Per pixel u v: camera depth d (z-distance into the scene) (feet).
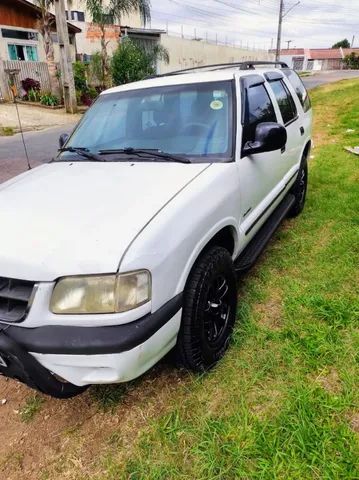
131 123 10.40
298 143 14.84
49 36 60.39
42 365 6.18
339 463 5.99
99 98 11.80
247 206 9.78
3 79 60.54
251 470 6.06
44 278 5.98
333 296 10.36
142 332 6.08
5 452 7.09
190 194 7.48
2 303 6.35
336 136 31.63
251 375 7.95
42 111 55.57
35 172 9.75
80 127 11.40
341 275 11.28
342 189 18.70
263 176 10.77
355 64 217.56
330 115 42.55
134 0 62.34
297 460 6.10
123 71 64.80
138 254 6.08
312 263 12.23
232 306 8.98
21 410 7.97
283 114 13.24
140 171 8.55
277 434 6.56
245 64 12.25
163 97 10.38
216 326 8.47
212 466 6.19
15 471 6.74
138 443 6.86
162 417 7.30
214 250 8.05
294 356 8.30
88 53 87.10
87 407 7.82
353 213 15.57
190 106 9.96
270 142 9.21
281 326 9.41
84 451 6.91
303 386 7.47
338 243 13.16
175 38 109.09
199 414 7.22
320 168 22.39
